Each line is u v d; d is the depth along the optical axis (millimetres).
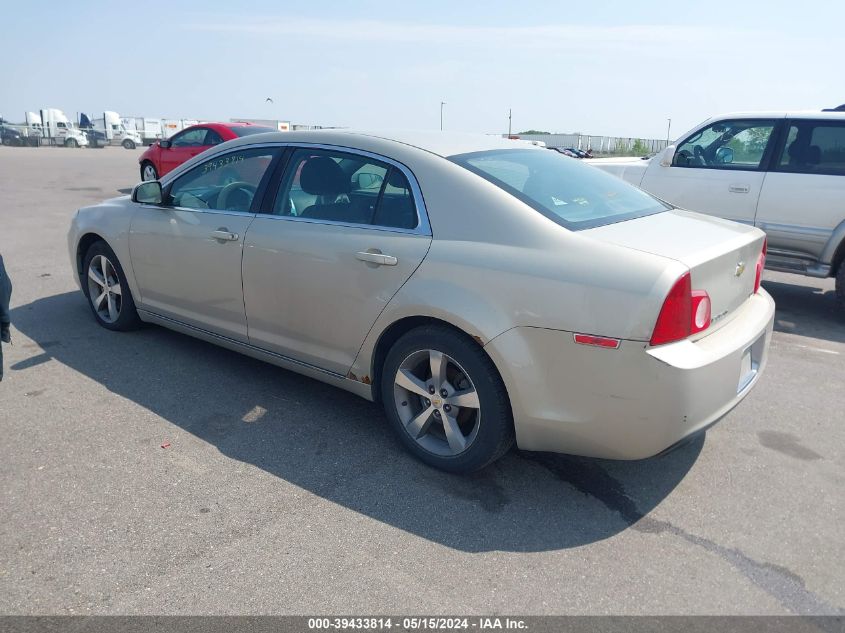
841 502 3150
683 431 2729
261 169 3965
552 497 3135
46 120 45875
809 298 7090
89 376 4363
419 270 3145
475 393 3062
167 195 4512
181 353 4801
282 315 3770
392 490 3145
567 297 2758
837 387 4555
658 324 2625
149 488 3096
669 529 2910
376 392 3576
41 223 10453
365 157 3535
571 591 2502
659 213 3572
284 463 3359
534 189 3254
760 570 2652
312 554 2666
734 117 6746
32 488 3068
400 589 2484
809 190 6219
